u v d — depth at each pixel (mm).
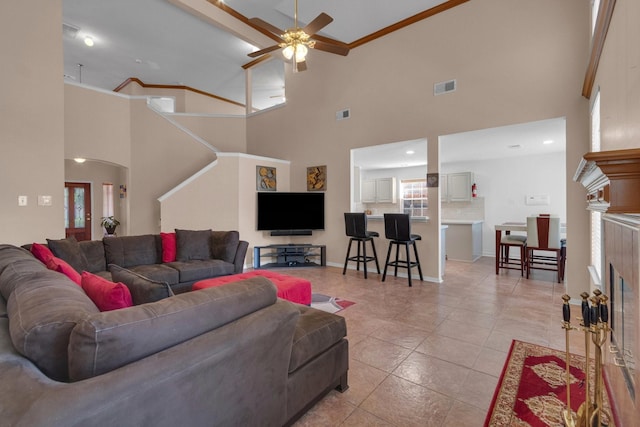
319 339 1763
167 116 6969
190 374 1074
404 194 8641
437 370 2188
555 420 1663
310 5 4496
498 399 1856
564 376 2088
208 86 8391
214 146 7320
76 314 1039
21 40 3627
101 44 6195
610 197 1146
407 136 4840
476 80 4199
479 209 7270
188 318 1138
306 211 5992
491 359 2334
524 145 5535
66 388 837
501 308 3463
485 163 7164
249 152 7387
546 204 6469
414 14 4676
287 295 2967
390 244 4789
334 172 5824
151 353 1030
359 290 4230
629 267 1226
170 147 6594
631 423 1212
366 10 4582
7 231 3549
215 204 5723
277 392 1483
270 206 5949
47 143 3809
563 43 3592
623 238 1343
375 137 5215
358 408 1787
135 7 5055
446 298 3846
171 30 5723
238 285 1430
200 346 1116
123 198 8078
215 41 6105
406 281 4730
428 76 4613
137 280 1473
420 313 3318
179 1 4293
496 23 4031
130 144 6375
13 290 1406
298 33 3500
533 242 4730
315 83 6059
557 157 6336
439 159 4555
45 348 963
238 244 4355
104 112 6027
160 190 6547
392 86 4996
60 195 3910
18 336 955
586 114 3471
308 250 6242
